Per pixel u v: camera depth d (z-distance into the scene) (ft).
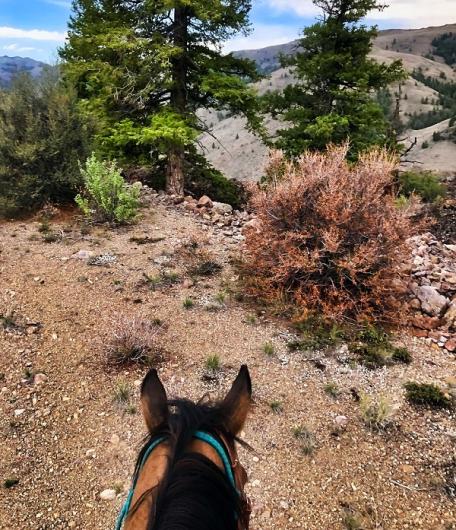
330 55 58.23
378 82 59.72
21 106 36.78
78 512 13.80
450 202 52.90
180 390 18.16
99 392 18.29
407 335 22.45
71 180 35.65
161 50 40.60
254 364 19.86
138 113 47.09
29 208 35.73
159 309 23.61
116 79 42.75
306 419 17.04
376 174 25.23
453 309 23.27
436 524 13.41
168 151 45.37
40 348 20.66
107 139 42.75
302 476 14.83
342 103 60.13
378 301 22.62
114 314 22.95
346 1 59.16
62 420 17.11
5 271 26.37
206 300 24.64
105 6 44.32
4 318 22.11
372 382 19.02
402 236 24.03
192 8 40.68
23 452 15.75
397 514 13.70
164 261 28.53
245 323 22.85
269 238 25.35
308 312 22.86
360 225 23.80
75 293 24.62
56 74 44.06
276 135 61.82
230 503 4.40
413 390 18.44
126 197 33.88
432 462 15.47
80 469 15.21
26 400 17.90
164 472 4.79
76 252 29.07
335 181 24.68
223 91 43.16
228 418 5.90
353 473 14.98
